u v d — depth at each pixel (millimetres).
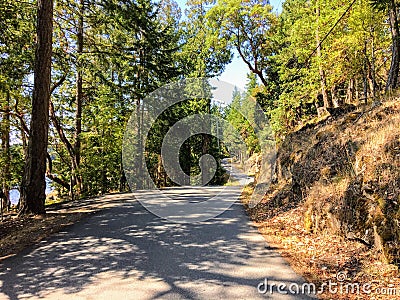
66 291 4156
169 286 4258
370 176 5492
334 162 7520
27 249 6031
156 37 17828
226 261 5219
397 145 5668
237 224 8047
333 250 5340
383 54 16906
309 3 17922
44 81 9547
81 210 10156
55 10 13914
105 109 17609
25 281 4516
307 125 13734
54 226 7816
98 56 14922
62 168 21344
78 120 17406
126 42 16781
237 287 4199
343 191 6043
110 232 7180
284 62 20375
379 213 4816
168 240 6508
